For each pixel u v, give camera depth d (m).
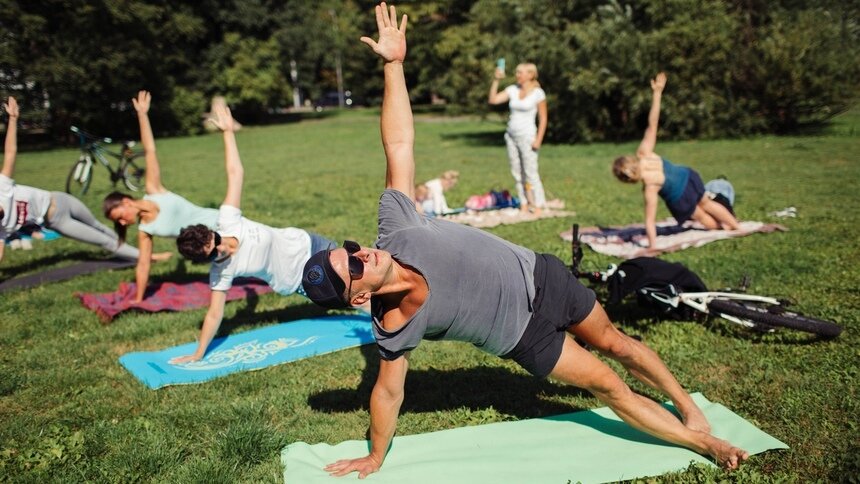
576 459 3.47
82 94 28.69
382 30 3.52
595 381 3.33
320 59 65.44
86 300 6.64
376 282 2.97
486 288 3.13
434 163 17.89
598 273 5.12
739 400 4.04
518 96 9.59
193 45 38.03
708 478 3.19
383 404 3.30
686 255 7.09
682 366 4.54
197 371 4.87
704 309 4.93
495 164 17.14
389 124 3.54
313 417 4.18
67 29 28.03
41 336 5.85
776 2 19.48
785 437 3.59
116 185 14.81
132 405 4.42
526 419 4.00
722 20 18.64
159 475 3.57
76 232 7.72
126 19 29.11
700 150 17.06
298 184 14.73
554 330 3.29
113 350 5.48
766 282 6.07
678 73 19.39
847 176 11.66
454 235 3.21
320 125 38.91
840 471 3.21
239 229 5.00
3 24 26.09
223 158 22.06
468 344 5.22
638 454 3.48
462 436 3.80
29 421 4.23
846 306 5.35
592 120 21.81
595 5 20.69
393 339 3.11
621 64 19.11
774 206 9.45
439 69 39.00
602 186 12.28
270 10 42.09
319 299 3.01
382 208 3.31
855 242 7.22
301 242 5.39
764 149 16.31
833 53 18.33
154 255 8.48
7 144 7.00
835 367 4.33
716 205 7.83
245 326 5.91
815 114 19.78
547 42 20.09
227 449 3.70
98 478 3.51
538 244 8.00
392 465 3.53
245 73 39.56
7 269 8.35
